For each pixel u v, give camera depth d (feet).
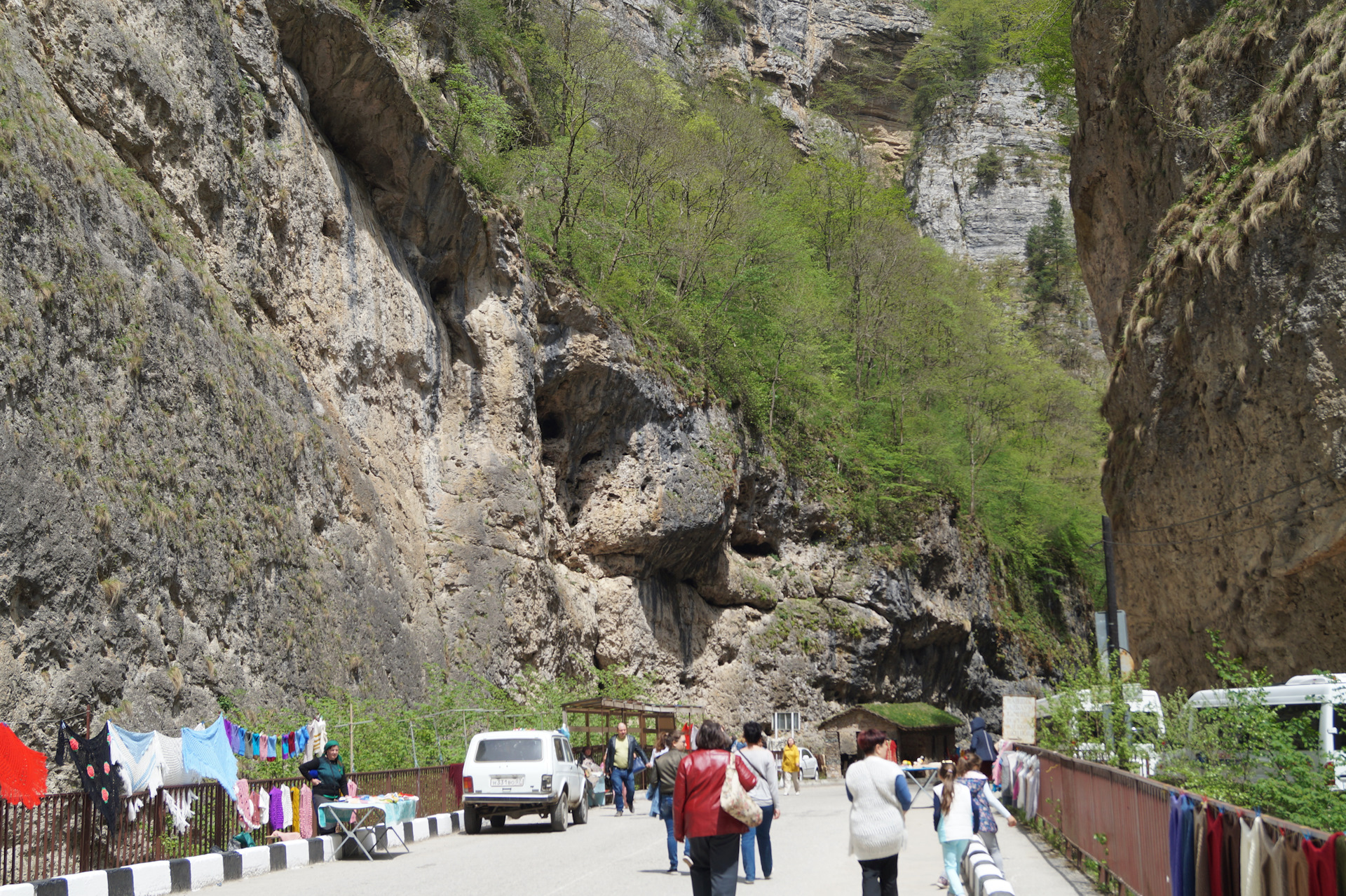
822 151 232.94
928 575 172.96
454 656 95.55
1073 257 320.91
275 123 86.17
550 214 137.59
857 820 27.14
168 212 70.28
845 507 165.27
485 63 138.41
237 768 48.65
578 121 141.28
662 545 132.77
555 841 55.72
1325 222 74.33
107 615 52.80
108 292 59.11
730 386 153.28
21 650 47.47
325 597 76.23
